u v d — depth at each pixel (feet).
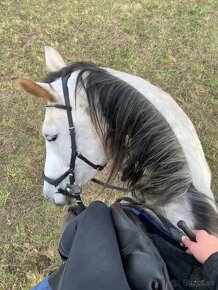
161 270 5.16
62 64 7.57
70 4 19.97
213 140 14.55
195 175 5.86
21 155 14.33
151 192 5.95
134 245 5.37
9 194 13.30
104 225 5.49
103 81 6.17
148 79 16.62
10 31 18.65
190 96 15.97
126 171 6.18
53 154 7.36
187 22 18.94
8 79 16.83
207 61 17.28
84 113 6.68
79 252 5.20
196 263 5.58
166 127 5.83
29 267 11.53
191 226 5.82
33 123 15.15
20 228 12.40
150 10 19.58
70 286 4.89
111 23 18.94
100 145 6.91
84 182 7.52
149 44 17.97
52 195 8.07
